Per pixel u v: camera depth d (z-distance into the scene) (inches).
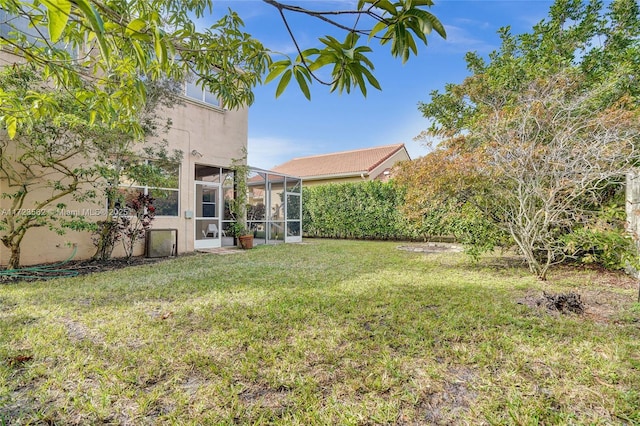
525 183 198.7
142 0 62.2
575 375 85.7
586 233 181.6
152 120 289.4
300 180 498.3
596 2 322.0
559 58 292.0
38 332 112.2
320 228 581.6
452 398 77.0
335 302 149.6
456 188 215.5
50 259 255.1
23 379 83.0
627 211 201.2
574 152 178.9
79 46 67.8
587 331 114.6
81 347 101.2
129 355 96.1
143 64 50.3
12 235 218.4
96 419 69.2
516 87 307.9
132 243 282.2
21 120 85.0
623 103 209.6
